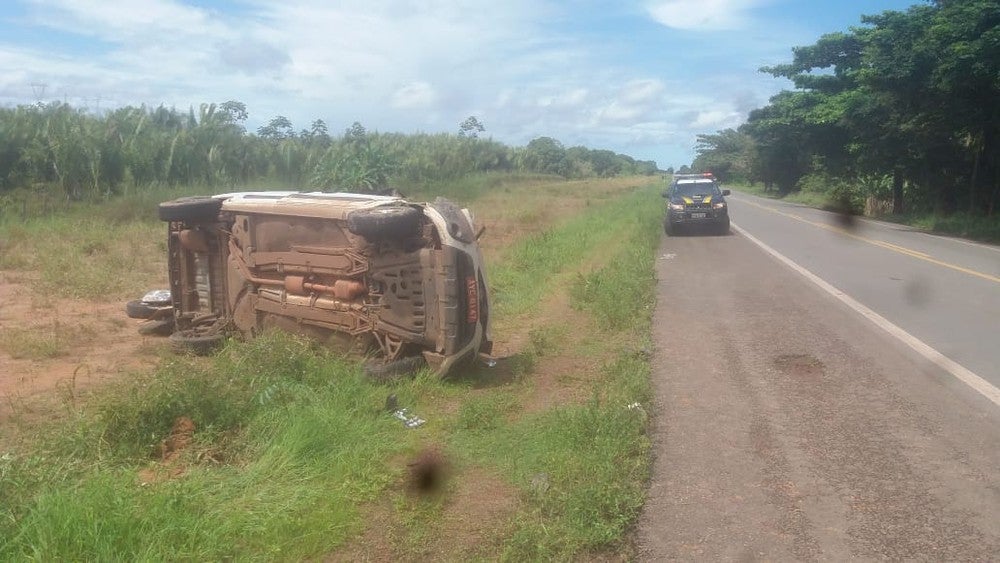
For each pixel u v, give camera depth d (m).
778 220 27.62
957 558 3.87
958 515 4.32
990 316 9.55
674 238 20.97
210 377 5.61
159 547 3.70
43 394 6.56
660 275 13.66
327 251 7.02
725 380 7.01
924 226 25.59
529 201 34.84
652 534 4.19
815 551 3.98
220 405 5.32
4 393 6.60
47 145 24.86
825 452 5.25
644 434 5.55
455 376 7.01
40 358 7.87
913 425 5.72
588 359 7.88
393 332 6.82
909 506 4.43
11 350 8.02
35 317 9.94
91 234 17.59
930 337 8.43
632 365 7.13
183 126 29.88
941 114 24.88
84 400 6.26
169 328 8.95
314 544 3.96
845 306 10.29
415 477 4.87
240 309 7.80
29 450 4.91
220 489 4.41
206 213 7.79
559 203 35.16
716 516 4.38
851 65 38.88
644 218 23.94
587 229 21.45
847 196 36.47
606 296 10.38
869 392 6.53
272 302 7.48
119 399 5.25
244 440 5.07
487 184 45.19
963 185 28.72
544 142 73.56
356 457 4.94
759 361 7.63
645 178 90.25
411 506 4.45
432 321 6.77
